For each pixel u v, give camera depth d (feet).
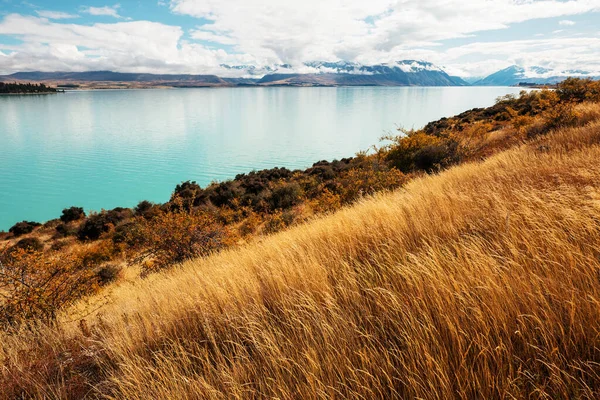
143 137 443.32
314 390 4.97
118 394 6.45
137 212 96.99
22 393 7.28
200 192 99.81
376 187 37.06
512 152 24.52
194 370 6.49
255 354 6.60
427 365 4.78
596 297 5.15
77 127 523.70
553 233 7.26
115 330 9.40
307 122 590.14
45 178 252.42
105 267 44.55
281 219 47.32
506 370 4.59
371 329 6.18
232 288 9.64
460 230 10.02
